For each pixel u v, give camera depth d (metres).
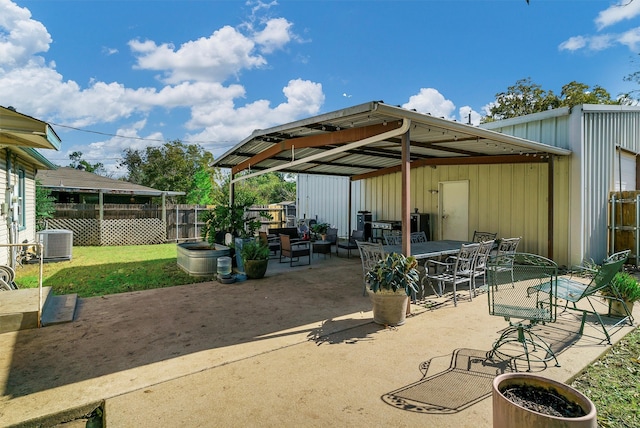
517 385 2.00
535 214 7.81
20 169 8.45
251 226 8.43
